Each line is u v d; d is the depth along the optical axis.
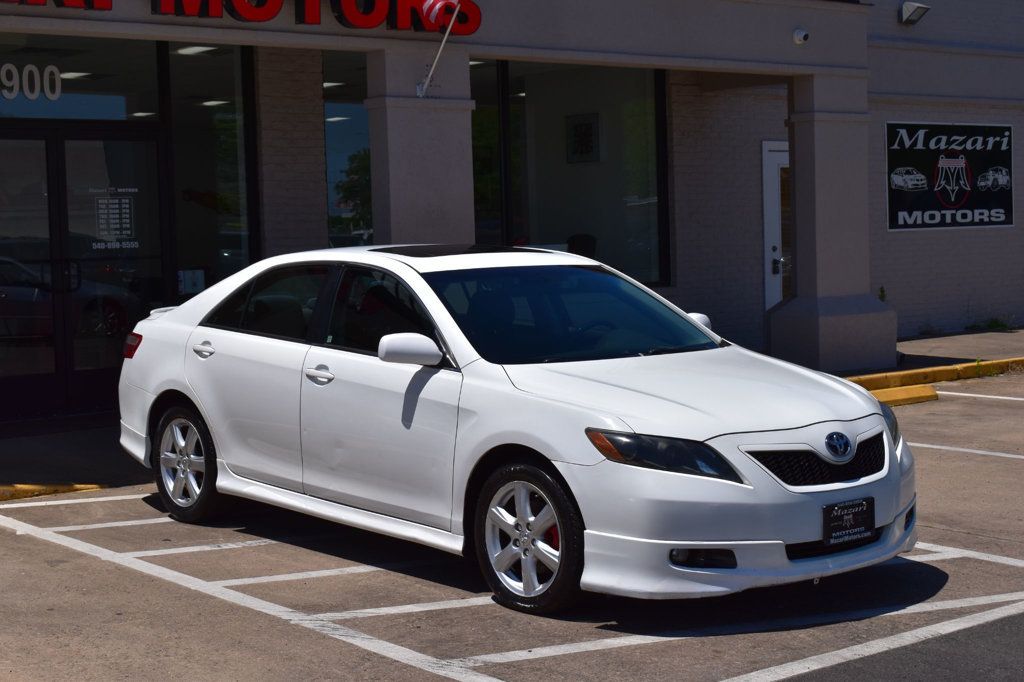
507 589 6.07
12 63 11.35
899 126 18.62
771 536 5.60
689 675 5.19
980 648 5.53
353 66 13.32
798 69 13.86
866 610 6.10
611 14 12.44
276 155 12.86
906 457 6.36
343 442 6.84
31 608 6.13
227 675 5.20
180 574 6.77
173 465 7.99
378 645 5.59
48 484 8.95
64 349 11.74
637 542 5.56
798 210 14.39
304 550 7.31
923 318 19.12
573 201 14.93
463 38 11.48
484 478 6.25
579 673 5.22
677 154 15.80
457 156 11.52
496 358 6.42
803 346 14.30
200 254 12.52
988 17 19.55
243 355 7.47
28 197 11.48
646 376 6.27
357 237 13.52
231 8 10.16
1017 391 13.69
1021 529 7.75
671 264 15.92
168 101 12.19
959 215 19.44
